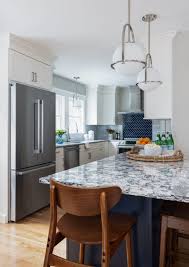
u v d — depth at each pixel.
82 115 6.50
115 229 1.35
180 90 3.04
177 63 3.02
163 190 1.27
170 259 1.88
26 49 3.34
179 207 1.59
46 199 3.64
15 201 3.05
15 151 3.04
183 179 1.52
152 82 2.09
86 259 1.70
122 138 6.87
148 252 1.59
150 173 1.72
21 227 2.90
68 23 2.72
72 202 1.21
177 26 2.77
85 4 2.30
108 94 6.72
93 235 1.30
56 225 1.33
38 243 2.48
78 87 6.19
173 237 2.03
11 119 3.05
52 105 3.77
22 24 2.75
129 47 1.62
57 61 4.22
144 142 2.87
